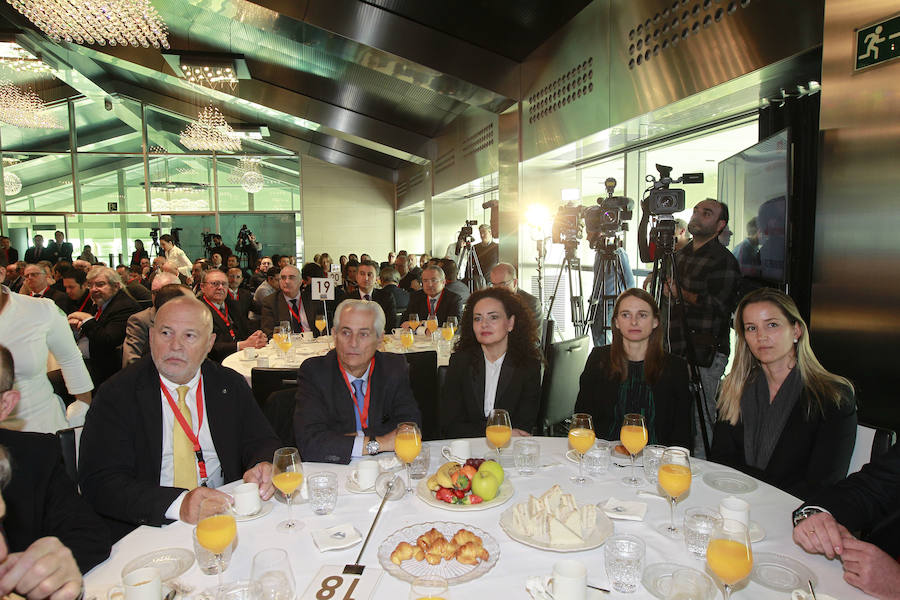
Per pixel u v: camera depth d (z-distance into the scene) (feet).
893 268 6.95
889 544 5.00
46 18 14.83
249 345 12.75
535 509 4.35
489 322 8.21
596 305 14.57
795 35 8.50
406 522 4.56
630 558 3.63
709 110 11.85
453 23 17.08
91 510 4.64
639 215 16.49
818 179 7.93
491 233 22.99
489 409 8.60
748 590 3.65
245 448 6.52
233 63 24.56
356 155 41.11
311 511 4.79
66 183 39.93
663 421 7.48
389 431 6.75
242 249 39.86
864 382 7.38
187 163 41.98
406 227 44.29
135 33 15.69
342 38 17.42
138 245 39.24
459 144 25.91
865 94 7.20
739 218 11.78
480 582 3.68
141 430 5.84
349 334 6.73
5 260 28.78
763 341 6.33
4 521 4.28
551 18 15.44
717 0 10.09
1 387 4.55
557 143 16.26
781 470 6.25
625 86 12.87
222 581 3.74
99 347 13.03
